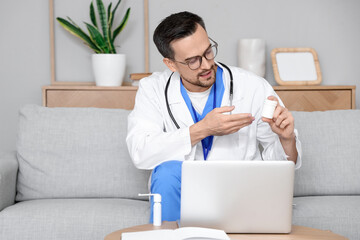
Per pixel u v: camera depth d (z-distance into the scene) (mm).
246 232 1572
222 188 1545
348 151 2545
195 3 3818
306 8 3861
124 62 3549
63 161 2480
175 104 2184
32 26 3785
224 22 3842
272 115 1796
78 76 3814
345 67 3896
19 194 2473
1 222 2127
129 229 1617
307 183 2500
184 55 2004
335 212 2205
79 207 2217
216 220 1561
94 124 2557
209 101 2176
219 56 3852
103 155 2500
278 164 1542
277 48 3760
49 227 2127
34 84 3805
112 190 2465
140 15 3805
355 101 3855
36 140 2508
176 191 1826
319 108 3529
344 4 3875
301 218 2191
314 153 2537
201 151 2145
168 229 1527
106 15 3592
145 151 2045
